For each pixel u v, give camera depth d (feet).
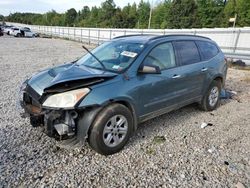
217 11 200.64
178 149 12.40
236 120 16.69
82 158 11.33
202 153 12.07
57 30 196.95
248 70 39.86
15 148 11.94
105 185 9.52
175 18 207.00
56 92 10.73
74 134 10.95
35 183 9.47
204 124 15.48
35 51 61.05
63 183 9.54
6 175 9.86
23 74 30.30
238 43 53.88
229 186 9.63
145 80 12.60
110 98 11.03
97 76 11.28
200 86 16.70
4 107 17.69
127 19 274.98
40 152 11.68
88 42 112.16
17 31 140.77
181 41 15.55
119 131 11.76
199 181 9.89
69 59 46.24
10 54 52.13
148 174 10.27
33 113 11.55
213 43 18.84
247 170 10.74
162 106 14.05
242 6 173.99
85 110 10.87
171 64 14.37
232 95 22.99
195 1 205.87
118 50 13.99
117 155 11.68
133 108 12.25
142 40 14.17
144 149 12.30
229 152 12.26
